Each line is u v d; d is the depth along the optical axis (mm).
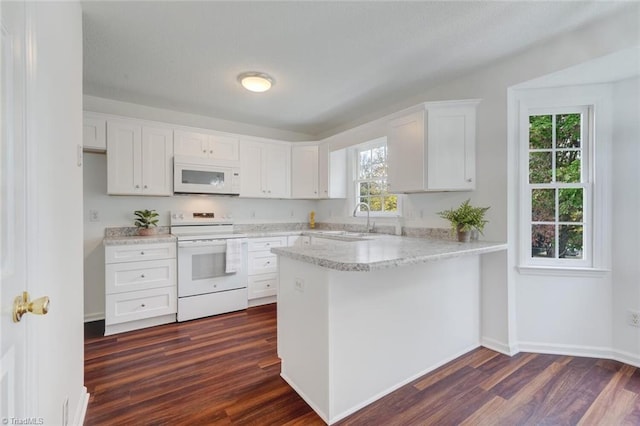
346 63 2568
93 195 3328
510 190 2502
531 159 2586
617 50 1936
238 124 4305
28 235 915
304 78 2857
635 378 2078
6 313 771
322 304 1721
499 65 2541
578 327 2443
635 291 2268
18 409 833
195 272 3311
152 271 3078
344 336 1745
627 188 2301
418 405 1816
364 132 3658
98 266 3344
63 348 1345
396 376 1998
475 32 2137
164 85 3012
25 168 905
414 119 2803
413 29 2104
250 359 2359
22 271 877
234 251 3518
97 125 3102
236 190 3912
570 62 2143
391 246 2223
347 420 1690
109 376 2100
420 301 2148
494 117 2564
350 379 1769
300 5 1853
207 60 2520
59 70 1314
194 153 3646
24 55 910
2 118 779
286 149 4426
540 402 1829
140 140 3322
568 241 2520
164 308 3137
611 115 2371
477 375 2143
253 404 1811
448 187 2664
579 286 2438
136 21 1987
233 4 1835
